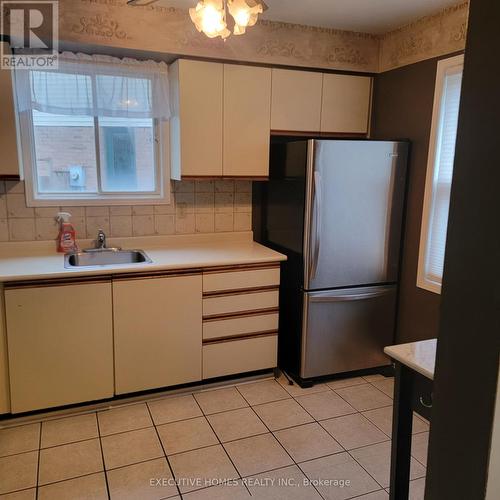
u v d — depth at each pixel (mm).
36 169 2854
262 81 2914
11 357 2377
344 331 2971
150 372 2691
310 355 2910
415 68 2865
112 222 3047
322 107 3117
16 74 2580
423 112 2816
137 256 3000
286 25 2896
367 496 1963
